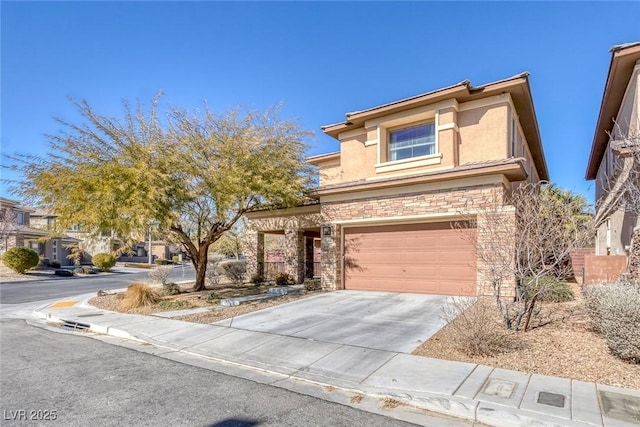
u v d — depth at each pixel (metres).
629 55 10.40
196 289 15.61
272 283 17.95
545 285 8.01
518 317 7.47
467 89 12.66
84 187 11.27
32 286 22.36
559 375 5.45
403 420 4.50
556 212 7.38
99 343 8.45
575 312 8.82
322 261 14.67
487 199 11.20
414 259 12.75
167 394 5.28
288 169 13.71
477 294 11.11
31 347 8.06
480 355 6.39
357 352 6.95
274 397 5.20
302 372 6.19
